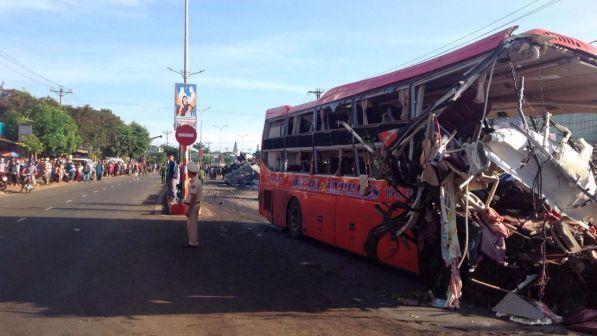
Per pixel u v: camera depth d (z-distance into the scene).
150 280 7.92
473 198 6.78
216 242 12.02
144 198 25.23
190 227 11.14
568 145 6.80
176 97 18.16
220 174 61.44
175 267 8.98
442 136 6.84
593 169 7.05
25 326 5.60
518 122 7.04
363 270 9.26
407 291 7.69
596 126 13.81
